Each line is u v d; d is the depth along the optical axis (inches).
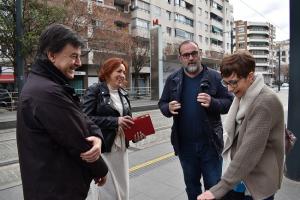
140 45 1413.6
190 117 130.6
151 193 177.0
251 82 87.9
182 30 2042.3
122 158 132.1
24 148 72.7
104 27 1084.5
